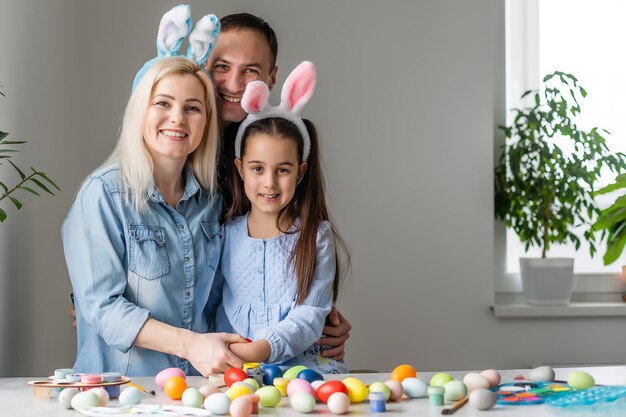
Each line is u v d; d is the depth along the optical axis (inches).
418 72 106.1
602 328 107.3
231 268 63.7
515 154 105.8
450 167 106.3
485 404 37.5
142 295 59.7
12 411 38.4
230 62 71.7
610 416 35.3
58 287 94.4
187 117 60.6
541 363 106.3
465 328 105.9
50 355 93.8
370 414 37.3
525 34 112.7
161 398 42.0
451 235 106.0
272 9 103.0
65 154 95.7
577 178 105.5
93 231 58.8
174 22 65.3
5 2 86.2
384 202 105.2
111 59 98.3
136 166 60.4
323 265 62.8
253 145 61.9
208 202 64.7
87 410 37.5
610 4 114.0
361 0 105.2
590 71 113.7
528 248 108.7
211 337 54.3
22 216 90.0
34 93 92.0
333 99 104.6
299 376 45.2
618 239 97.7
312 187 65.0
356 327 104.1
